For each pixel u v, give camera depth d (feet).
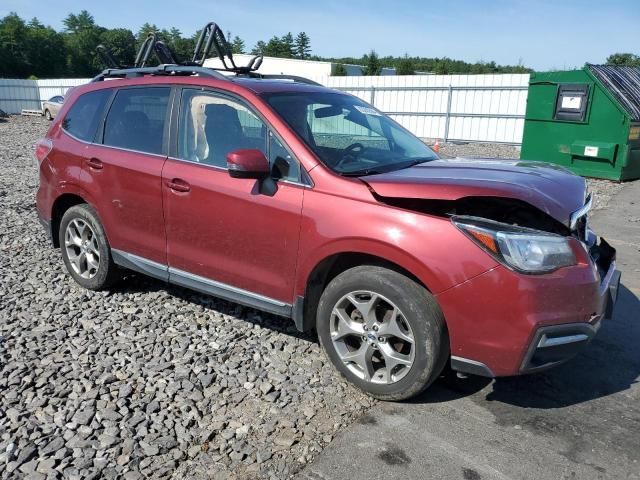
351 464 9.04
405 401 10.86
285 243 11.30
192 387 11.08
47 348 12.57
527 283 9.24
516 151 59.26
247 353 12.55
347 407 10.61
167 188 13.10
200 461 9.02
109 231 14.80
